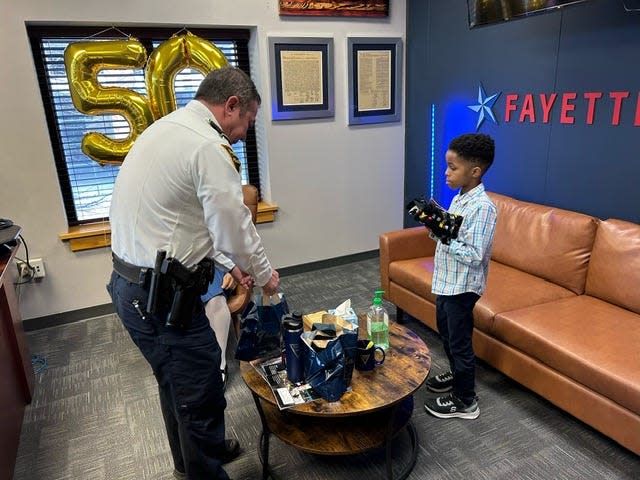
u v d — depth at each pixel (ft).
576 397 5.78
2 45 8.49
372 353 5.27
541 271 7.97
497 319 6.76
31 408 7.14
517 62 9.04
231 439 6.13
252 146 11.77
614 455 5.77
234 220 4.37
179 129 4.39
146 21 9.38
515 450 5.92
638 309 6.61
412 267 8.70
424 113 11.79
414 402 6.89
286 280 11.89
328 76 11.23
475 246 5.59
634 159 7.32
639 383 5.05
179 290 4.25
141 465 5.98
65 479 5.78
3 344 6.30
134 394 7.43
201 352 4.60
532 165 9.11
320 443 5.16
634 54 7.05
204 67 9.82
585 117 7.95
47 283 9.73
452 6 10.33
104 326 9.82
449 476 5.57
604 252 7.07
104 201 10.59
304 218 12.03
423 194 12.37
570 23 7.91
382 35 11.64
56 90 9.65
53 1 8.68
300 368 5.07
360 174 12.43
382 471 5.67
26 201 9.25
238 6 10.03
